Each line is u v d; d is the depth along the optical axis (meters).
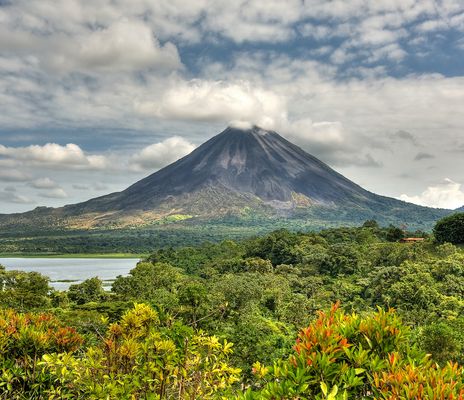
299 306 61.56
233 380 6.80
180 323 7.14
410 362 5.36
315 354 5.48
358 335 6.14
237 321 46.34
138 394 6.73
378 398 5.04
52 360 6.77
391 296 71.50
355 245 125.44
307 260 110.75
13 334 7.87
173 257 159.62
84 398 6.76
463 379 5.13
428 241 120.19
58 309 61.16
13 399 7.41
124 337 7.07
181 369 6.50
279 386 5.28
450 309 61.91
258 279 87.25
